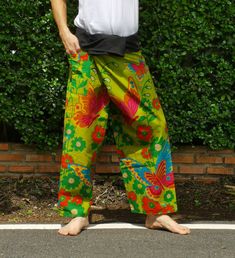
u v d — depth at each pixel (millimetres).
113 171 5688
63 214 4613
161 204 4598
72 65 4535
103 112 4570
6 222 4926
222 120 5609
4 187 5527
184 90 5531
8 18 5410
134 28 4488
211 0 5453
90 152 4586
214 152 5707
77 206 4598
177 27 5461
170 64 5480
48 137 5613
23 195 5434
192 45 5465
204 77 5555
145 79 4535
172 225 4598
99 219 5023
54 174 5715
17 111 5523
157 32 5457
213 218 5027
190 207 5320
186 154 5715
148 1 5441
